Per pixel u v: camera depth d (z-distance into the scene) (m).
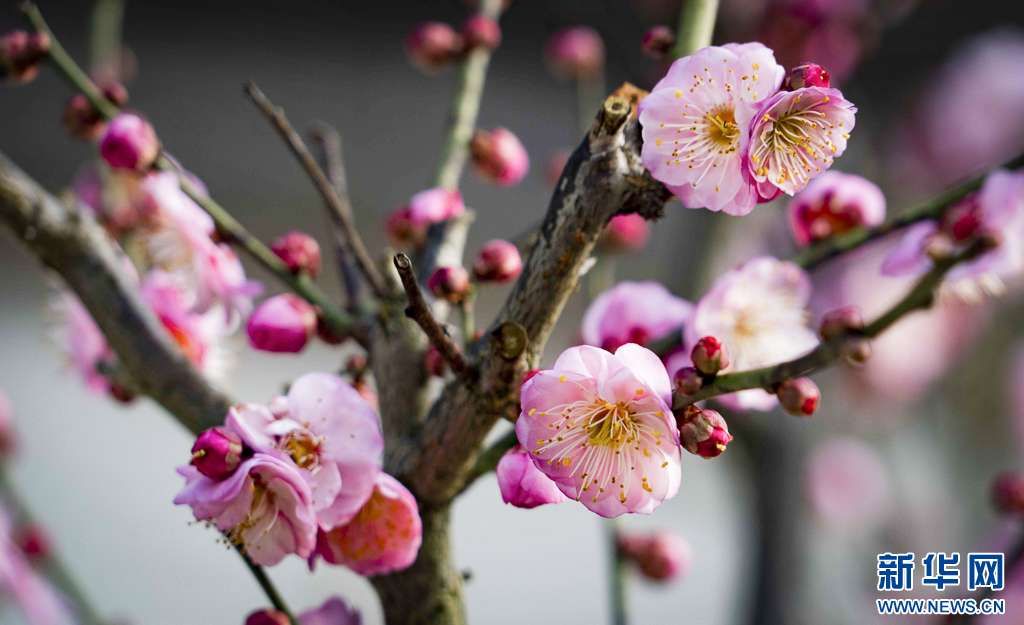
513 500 0.51
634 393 0.50
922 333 1.07
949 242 0.56
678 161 0.49
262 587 0.53
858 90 1.29
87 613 0.72
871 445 1.04
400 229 0.59
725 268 0.91
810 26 0.95
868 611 0.93
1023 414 1.12
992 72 1.26
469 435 0.52
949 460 1.11
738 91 0.50
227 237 0.57
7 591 0.73
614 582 0.63
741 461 0.97
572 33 0.78
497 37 0.64
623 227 0.65
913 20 1.37
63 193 0.56
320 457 0.51
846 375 1.05
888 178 1.27
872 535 1.00
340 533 0.51
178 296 0.58
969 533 1.07
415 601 0.54
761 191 0.50
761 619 0.91
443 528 0.54
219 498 0.50
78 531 1.24
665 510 1.35
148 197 0.58
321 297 0.57
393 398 0.55
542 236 0.50
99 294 0.56
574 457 0.50
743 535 0.98
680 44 0.54
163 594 1.22
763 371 0.50
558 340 1.21
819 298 1.04
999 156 1.25
